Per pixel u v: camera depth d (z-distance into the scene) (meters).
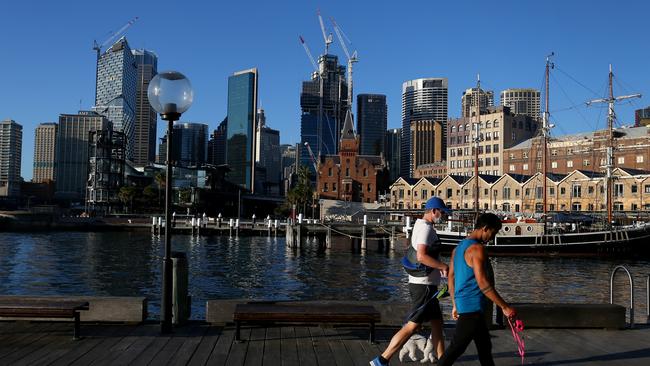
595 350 10.13
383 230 76.94
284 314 10.16
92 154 156.88
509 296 35.06
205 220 109.56
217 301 11.80
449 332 11.57
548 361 9.34
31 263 49.84
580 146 142.88
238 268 48.44
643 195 103.44
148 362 8.89
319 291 35.06
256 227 108.88
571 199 111.69
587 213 83.81
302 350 9.76
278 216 181.38
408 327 8.38
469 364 9.17
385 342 10.40
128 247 71.69
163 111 11.30
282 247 76.88
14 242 80.31
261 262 54.47
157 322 12.04
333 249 77.06
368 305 11.30
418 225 8.40
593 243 67.12
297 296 32.84
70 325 11.55
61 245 74.75
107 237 96.88
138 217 137.62
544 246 67.88
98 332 10.96
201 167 185.38
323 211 131.88
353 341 10.46
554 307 11.93
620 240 66.69
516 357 9.59
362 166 157.75
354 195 156.75
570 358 9.55
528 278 45.47
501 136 171.00
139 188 159.25
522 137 175.38
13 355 9.22
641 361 9.38
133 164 184.12
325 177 157.75
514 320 7.89
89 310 11.73
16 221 116.94
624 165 133.50
